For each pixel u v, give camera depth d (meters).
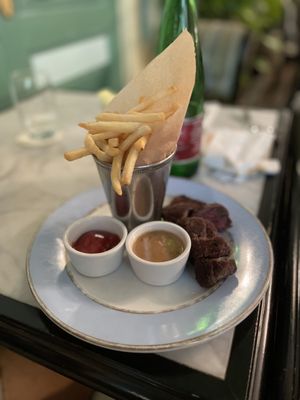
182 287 0.41
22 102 1.03
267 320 0.39
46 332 0.38
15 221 0.58
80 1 1.54
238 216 0.52
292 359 0.38
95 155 0.42
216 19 2.27
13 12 1.21
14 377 0.46
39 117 1.01
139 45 2.15
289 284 0.46
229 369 0.33
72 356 0.36
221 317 0.36
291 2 2.74
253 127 0.94
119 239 0.45
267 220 0.56
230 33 1.51
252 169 0.69
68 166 0.77
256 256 0.44
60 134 0.95
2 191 0.68
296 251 0.52
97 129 0.41
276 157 0.76
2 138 0.93
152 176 0.45
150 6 2.17
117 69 1.97
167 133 0.42
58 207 0.56
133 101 0.46
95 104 1.20
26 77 1.01
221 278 0.39
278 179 0.69
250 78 2.10
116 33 1.88
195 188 0.60
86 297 0.39
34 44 1.34
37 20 1.33
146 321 0.36
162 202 0.50
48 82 1.06
